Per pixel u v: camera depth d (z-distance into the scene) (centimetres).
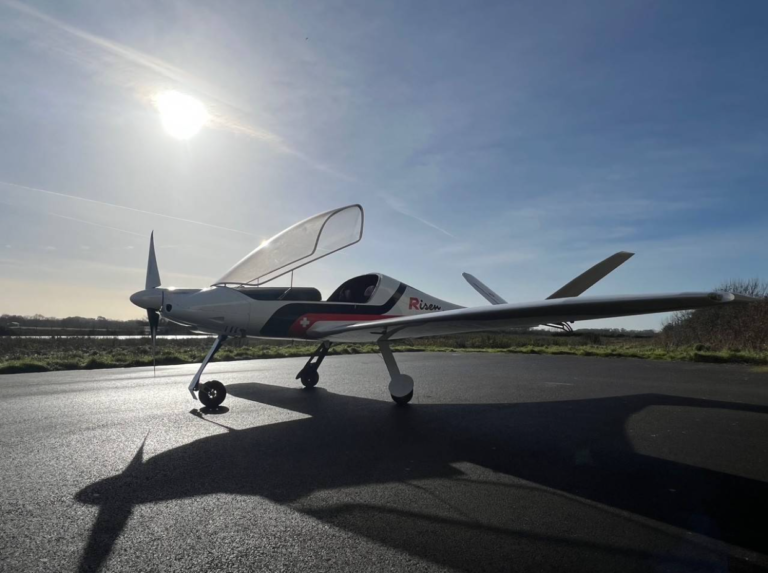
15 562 202
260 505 268
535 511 262
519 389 744
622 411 563
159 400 614
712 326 1883
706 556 211
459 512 259
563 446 404
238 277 623
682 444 411
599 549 217
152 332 582
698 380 852
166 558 206
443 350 1730
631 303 347
